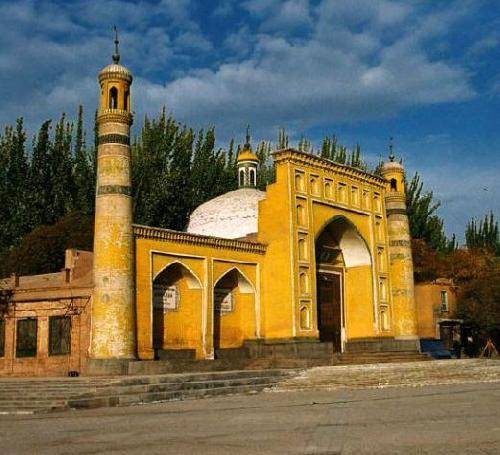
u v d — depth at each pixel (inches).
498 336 1401.3
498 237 2169.0
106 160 807.1
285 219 1003.3
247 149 1316.4
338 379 719.1
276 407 492.4
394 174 1240.8
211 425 391.9
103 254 784.3
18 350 838.5
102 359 758.5
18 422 448.1
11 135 1339.8
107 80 836.6
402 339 1163.3
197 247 916.0
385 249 1197.7
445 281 1413.6
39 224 1325.0
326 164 1087.0
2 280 940.6
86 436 359.3
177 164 1471.5
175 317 905.5
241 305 1006.4
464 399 525.0
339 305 1154.0
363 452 282.2
